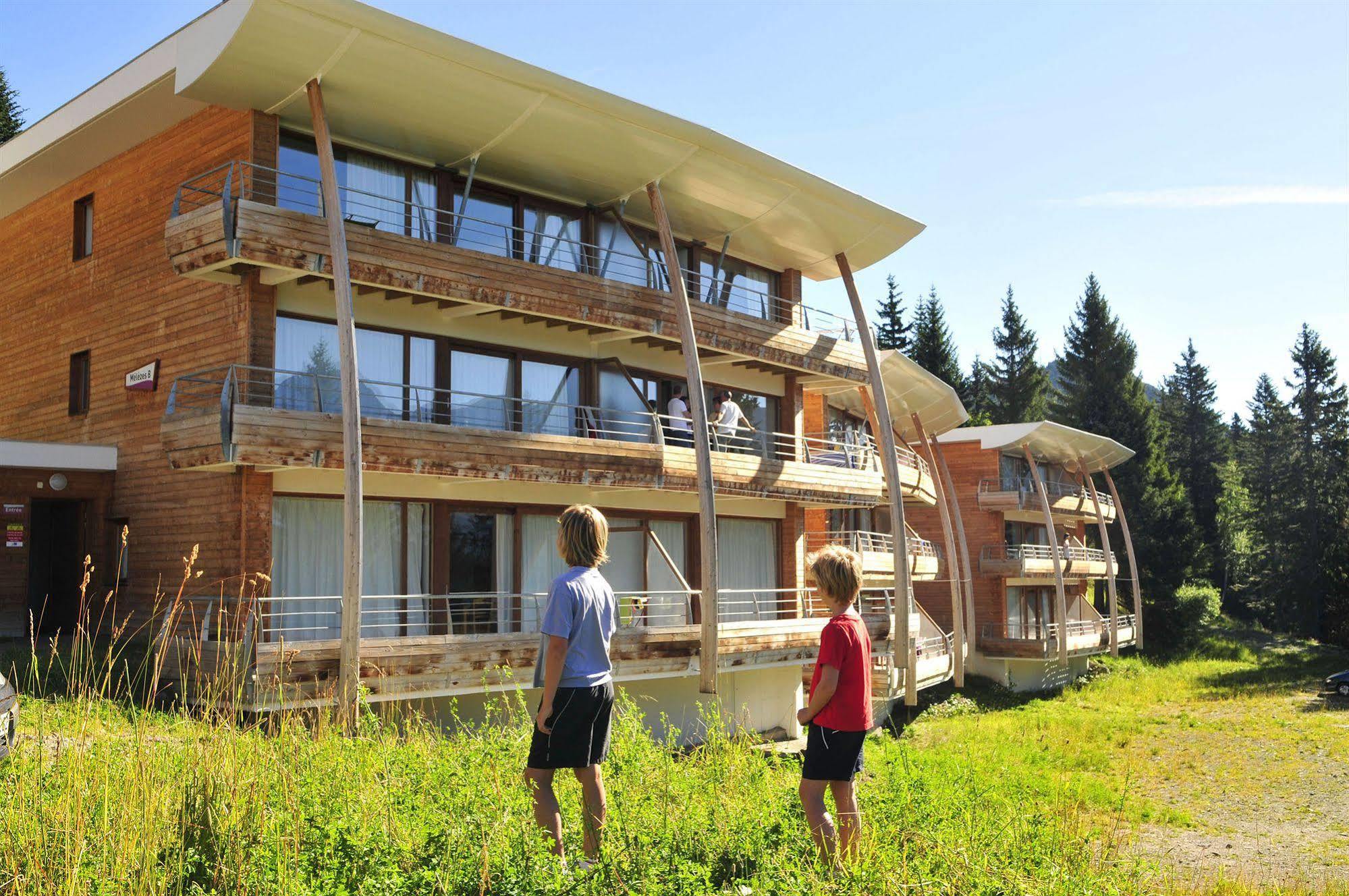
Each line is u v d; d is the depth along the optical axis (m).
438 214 18.56
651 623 21.41
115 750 5.89
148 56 16.41
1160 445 62.72
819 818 5.74
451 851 4.95
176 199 15.66
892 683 25.28
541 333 20.05
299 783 5.89
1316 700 34.97
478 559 18.70
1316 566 65.75
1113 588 46.47
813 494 23.77
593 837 5.25
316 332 16.80
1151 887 8.37
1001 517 40.78
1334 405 72.88
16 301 21.62
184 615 16.06
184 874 4.54
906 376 30.16
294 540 16.17
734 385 24.22
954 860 6.05
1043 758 20.11
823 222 22.47
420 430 16.56
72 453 17.83
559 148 18.20
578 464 18.67
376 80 15.38
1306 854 15.77
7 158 19.73
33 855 4.52
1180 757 24.47
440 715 16.22
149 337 17.83
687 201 21.19
